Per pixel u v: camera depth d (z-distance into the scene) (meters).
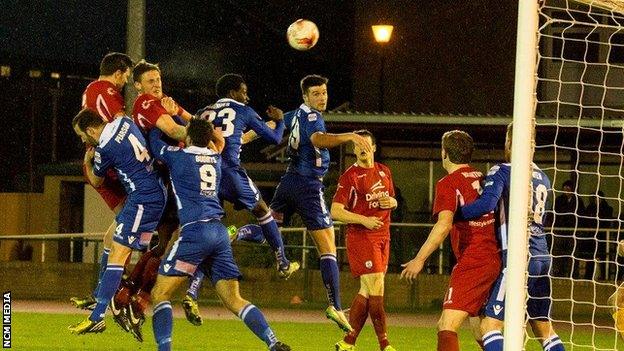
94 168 25.92
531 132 19.30
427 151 55.81
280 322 38.75
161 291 24.03
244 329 35.16
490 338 21.72
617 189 53.59
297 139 28.48
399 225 48.81
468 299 21.80
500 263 21.84
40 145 70.88
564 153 54.19
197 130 24.17
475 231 21.95
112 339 31.31
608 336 36.84
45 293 48.75
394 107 58.59
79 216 64.38
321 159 28.62
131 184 25.66
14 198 62.38
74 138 72.81
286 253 48.06
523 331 19.20
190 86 78.31
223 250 24.28
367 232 27.50
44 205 62.84
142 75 25.77
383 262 27.72
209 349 29.80
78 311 40.53
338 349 27.92
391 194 27.80
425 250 21.59
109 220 61.72
